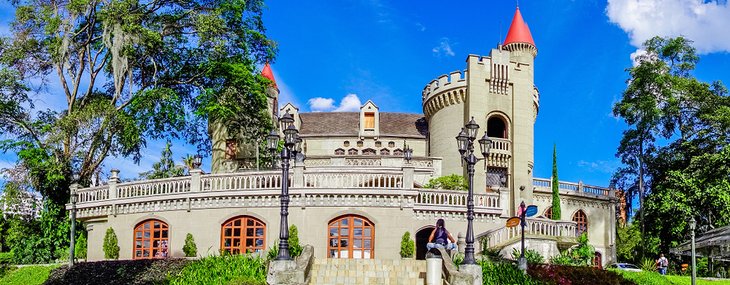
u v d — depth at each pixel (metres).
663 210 44.09
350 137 55.72
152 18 40.84
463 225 34.25
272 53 44.91
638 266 42.09
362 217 32.56
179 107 39.09
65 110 40.12
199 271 24.06
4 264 32.72
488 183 51.81
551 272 25.78
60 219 36.34
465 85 52.94
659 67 51.41
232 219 33.00
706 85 50.66
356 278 22.81
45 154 35.66
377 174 33.03
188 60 42.34
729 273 40.75
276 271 21.36
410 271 24.05
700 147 48.53
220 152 52.03
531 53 57.12
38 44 38.56
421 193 33.75
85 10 37.62
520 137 52.19
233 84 41.44
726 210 41.34
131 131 36.69
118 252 33.94
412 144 56.19
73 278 28.91
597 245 51.81
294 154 33.34
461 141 23.73
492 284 22.70
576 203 51.72
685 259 46.62
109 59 41.56
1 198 35.41
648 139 52.72
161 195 33.69
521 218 28.22
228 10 41.72
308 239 32.19
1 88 37.12
